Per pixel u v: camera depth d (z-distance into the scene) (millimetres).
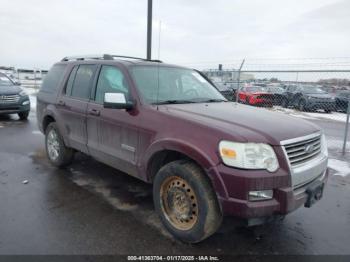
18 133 8086
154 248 2984
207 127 2885
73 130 4676
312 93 15375
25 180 4637
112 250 2922
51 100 5152
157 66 4273
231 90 12047
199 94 4324
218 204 2822
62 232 3195
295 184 2797
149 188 4449
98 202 3947
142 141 3451
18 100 9984
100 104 4141
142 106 3543
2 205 3771
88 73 4570
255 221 2723
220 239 3189
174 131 3092
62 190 4297
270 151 2689
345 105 14938
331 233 3389
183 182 3033
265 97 15328
